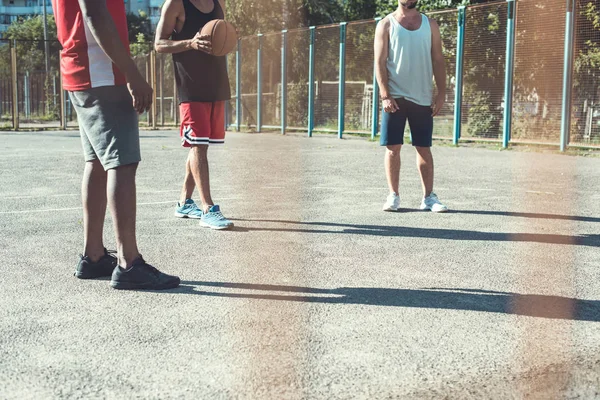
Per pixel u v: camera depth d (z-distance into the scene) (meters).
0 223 5.09
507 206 6.05
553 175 8.52
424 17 5.79
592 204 6.20
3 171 8.76
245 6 21.25
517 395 2.13
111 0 3.28
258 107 19.22
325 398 2.08
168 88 23.83
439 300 3.15
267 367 2.31
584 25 11.73
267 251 4.17
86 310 2.97
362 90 16.08
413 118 5.71
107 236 4.64
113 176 3.29
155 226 5.00
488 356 2.45
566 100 11.95
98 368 2.31
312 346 2.53
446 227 5.02
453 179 8.09
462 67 13.68
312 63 17.27
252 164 9.77
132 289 3.31
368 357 2.42
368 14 25.33
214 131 5.02
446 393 2.14
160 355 2.43
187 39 4.91
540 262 3.95
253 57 19.36
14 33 57.19
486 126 13.35
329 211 5.73
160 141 15.20
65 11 3.29
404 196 6.64
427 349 2.51
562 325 2.81
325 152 12.05
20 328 2.73
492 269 3.77
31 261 3.90
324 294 3.24
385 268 3.77
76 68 3.29
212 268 3.73
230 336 2.63
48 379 2.22
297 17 22.11
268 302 3.10
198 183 4.93
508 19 12.69
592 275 3.65
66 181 7.75
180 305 3.05
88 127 3.33
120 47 3.18
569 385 2.21
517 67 12.72
